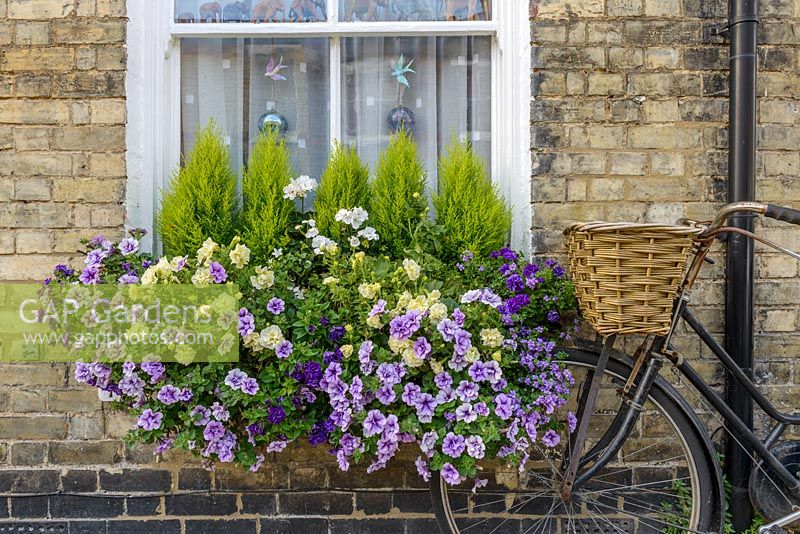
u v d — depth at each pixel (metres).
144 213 2.52
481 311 2.06
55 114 2.39
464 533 2.45
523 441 2.02
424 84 2.68
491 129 2.68
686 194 2.44
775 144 2.44
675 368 2.31
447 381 1.99
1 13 2.39
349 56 2.68
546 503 2.45
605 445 2.22
